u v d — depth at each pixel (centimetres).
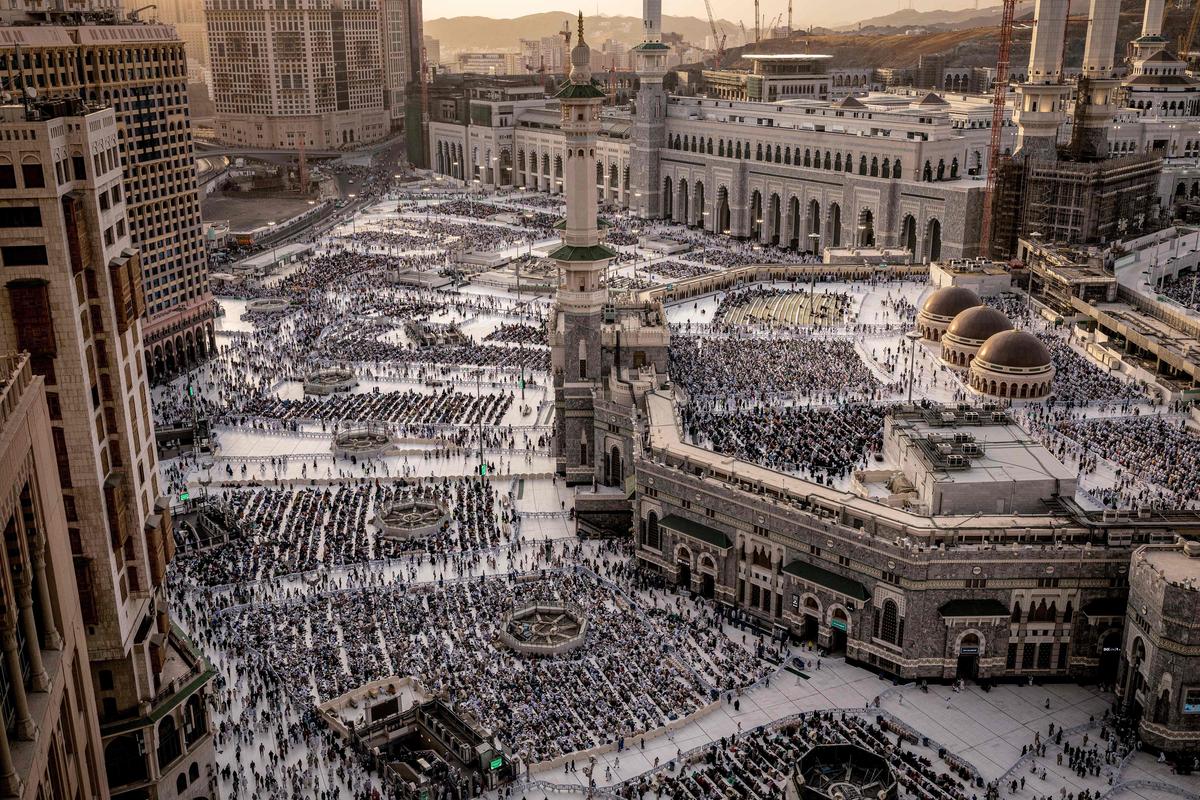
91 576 8269
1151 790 9794
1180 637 10006
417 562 14088
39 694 5175
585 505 15750
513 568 14000
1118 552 11244
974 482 12750
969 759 10188
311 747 10231
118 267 8381
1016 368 18100
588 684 11288
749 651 12250
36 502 5484
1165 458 15450
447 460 17800
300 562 13900
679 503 13638
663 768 9981
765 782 9700
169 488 16325
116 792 8719
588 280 16275
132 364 8900
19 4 19188
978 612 11394
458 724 10212
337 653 11788
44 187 7562
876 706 11119
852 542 11838
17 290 7681
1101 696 11388
